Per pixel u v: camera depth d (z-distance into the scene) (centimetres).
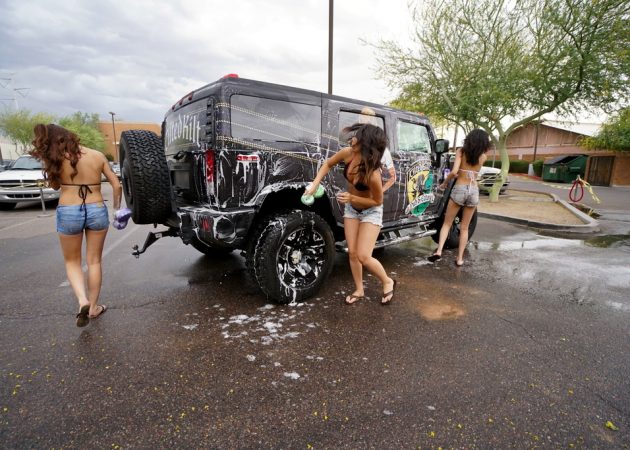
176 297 356
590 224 743
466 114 1105
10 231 705
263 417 191
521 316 316
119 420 188
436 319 309
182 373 229
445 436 178
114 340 270
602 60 880
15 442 172
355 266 332
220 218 290
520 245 595
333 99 370
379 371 232
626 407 201
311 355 250
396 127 445
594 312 327
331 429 182
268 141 319
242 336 277
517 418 191
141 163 315
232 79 301
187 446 171
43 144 257
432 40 1066
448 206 460
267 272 311
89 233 290
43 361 241
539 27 905
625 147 2156
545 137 3269
